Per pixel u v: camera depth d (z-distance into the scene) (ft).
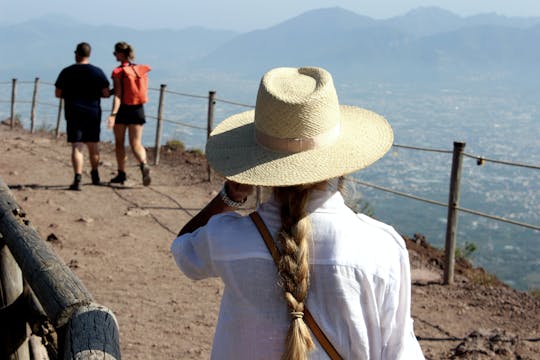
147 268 21.62
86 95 32.48
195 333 16.69
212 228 5.90
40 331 9.33
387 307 5.48
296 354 5.30
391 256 5.55
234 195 6.36
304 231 5.45
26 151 43.96
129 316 17.54
